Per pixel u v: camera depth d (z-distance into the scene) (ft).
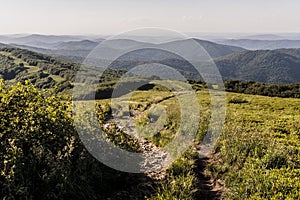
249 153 35.63
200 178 33.76
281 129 55.26
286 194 26.04
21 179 22.31
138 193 29.45
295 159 34.83
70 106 34.37
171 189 28.02
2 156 23.21
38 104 30.37
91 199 25.79
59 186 23.59
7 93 29.40
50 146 27.32
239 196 26.61
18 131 26.53
